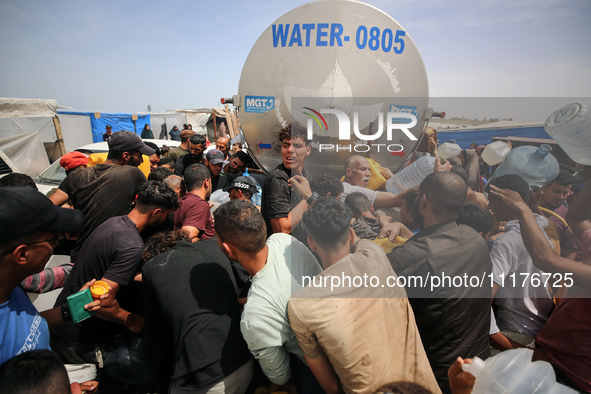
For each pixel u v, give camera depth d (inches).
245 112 69.2
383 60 55.8
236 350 59.6
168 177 108.2
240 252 51.4
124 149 110.4
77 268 71.9
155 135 666.2
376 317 43.1
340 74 57.4
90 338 75.2
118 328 78.5
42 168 316.8
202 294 60.2
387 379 44.9
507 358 44.0
